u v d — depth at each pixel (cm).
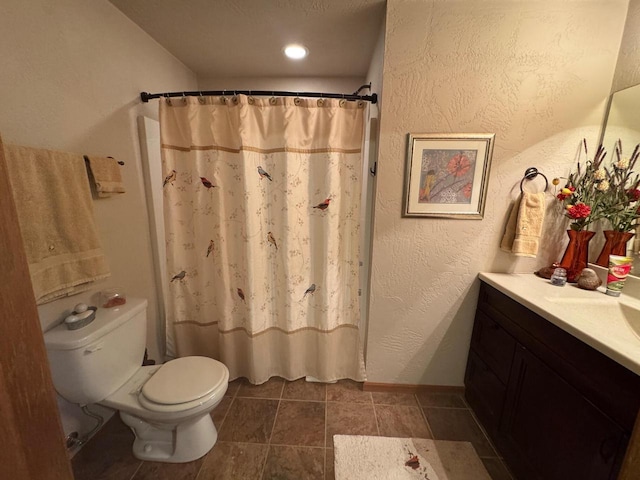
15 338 34
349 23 147
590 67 130
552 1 126
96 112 129
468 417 151
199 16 143
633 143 122
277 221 159
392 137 139
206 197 158
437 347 163
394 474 120
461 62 132
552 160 139
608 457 78
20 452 34
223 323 167
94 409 135
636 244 121
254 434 139
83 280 114
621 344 79
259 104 145
